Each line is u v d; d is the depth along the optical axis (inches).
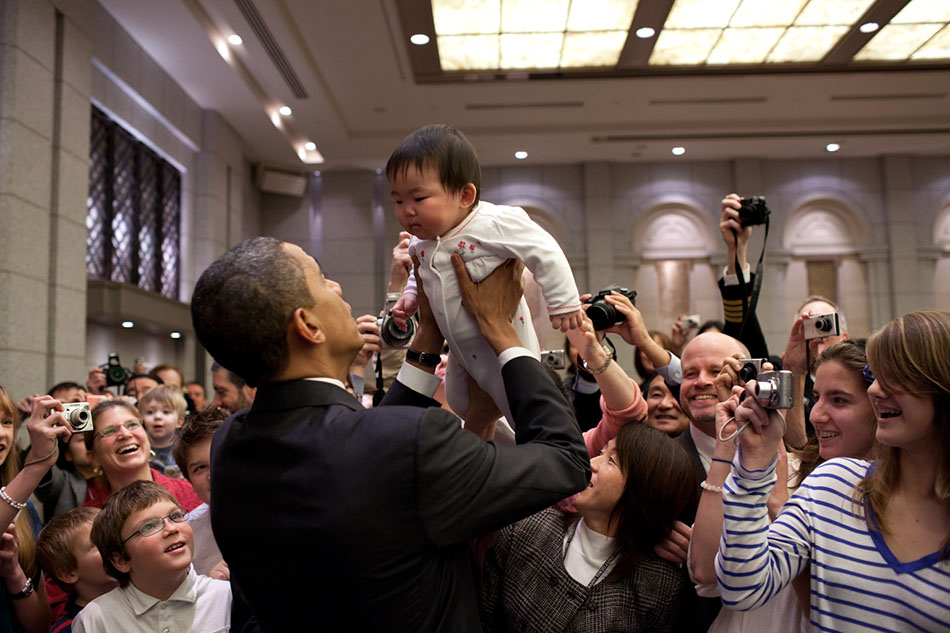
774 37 380.8
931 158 550.0
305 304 53.6
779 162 553.9
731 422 66.5
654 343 102.3
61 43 274.1
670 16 362.6
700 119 489.7
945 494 56.5
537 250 62.3
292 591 50.9
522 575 78.0
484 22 366.0
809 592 63.7
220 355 52.8
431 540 49.3
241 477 53.0
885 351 58.8
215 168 437.1
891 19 364.8
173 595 88.3
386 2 340.8
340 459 49.7
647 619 76.1
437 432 50.1
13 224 242.4
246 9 337.4
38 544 100.0
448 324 63.9
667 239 552.7
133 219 367.2
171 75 388.8
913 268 539.2
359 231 553.9
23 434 230.2
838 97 454.9
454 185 63.2
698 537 69.3
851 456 74.6
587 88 435.8
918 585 56.3
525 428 56.2
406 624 49.2
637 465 78.2
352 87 430.9
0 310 236.4
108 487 143.4
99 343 338.0
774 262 542.3
